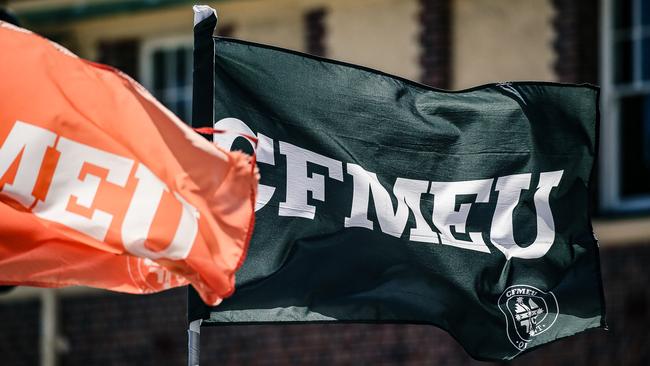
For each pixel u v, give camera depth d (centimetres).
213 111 1245
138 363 2319
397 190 1285
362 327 2192
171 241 1166
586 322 1322
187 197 1165
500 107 1324
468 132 1314
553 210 1329
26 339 2388
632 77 2147
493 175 1314
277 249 1243
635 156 2141
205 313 1217
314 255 1251
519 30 2184
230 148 1244
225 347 2259
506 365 2109
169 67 2352
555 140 1336
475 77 2203
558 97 1343
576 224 1335
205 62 1251
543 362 2095
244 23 2308
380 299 1263
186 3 2317
